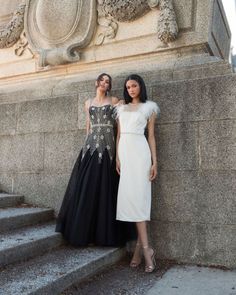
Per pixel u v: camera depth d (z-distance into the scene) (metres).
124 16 4.86
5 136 5.29
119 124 3.94
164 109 4.16
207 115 3.95
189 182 3.96
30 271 3.09
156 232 4.07
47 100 5.01
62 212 4.04
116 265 3.86
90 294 3.08
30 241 3.50
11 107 5.29
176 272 3.64
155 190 4.11
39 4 5.56
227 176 3.80
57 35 5.37
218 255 3.79
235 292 3.10
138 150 3.77
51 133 4.93
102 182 3.97
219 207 3.81
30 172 5.04
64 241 3.99
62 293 2.98
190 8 4.55
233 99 3.84
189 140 4.00
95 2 5.14
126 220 3.71
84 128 4.70
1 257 3.14
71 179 4.18
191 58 4.46
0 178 5.28
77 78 5.13
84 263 3.33
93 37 5.18
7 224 3.97
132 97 3.98
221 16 5.26
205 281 3.38
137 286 3.29
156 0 4.64
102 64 5.12
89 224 3.92
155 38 4.75
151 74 4.49
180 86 4.11
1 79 6.00
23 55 5.79
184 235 3.95
